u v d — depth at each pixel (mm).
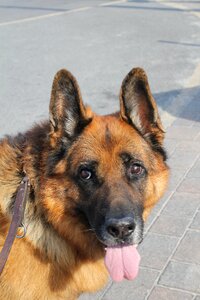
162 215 1080
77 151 781
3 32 2896
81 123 796
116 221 726
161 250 978
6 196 776
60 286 782
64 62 2215
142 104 814
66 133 787
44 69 2121
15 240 755
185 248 979
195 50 2340
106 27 2932
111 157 778
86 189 770
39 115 1620
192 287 885
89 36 2717
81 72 2053
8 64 2223
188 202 1117
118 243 746
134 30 2824
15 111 1663
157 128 818
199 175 1216
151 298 868
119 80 1934
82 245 794
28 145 789
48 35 2775
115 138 790
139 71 798
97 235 752
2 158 793
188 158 1295
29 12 3527
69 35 2758
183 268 928
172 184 1184
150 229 1038
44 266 763
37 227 767
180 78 1926
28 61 2260
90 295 886
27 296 759
